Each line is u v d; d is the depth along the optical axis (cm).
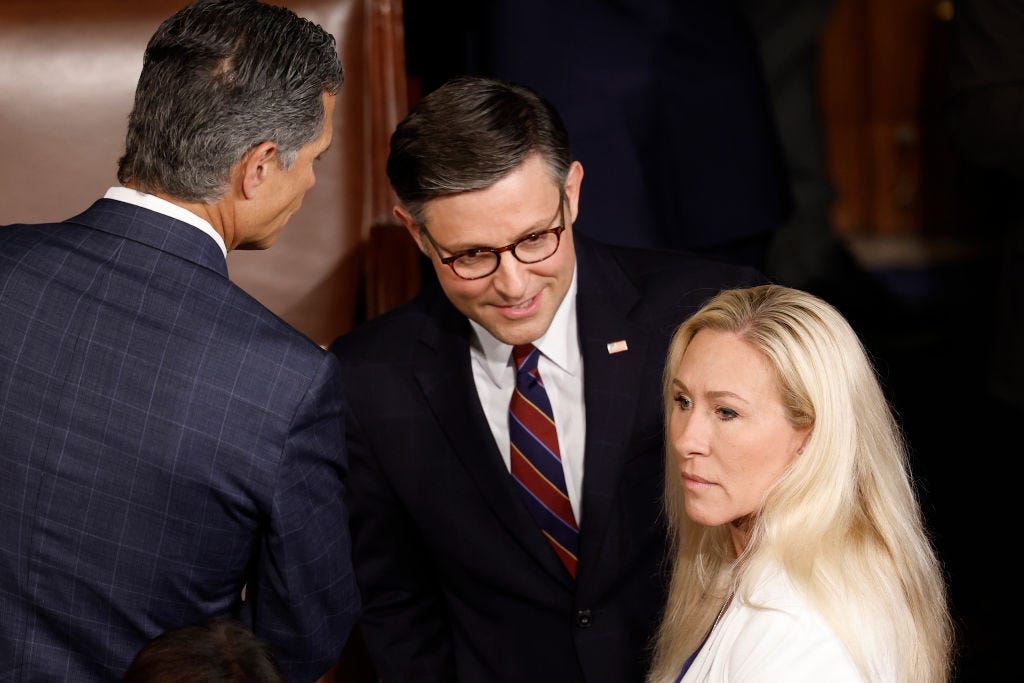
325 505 639
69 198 919
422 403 760
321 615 654
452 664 828
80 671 623
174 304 609
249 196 634
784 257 1700
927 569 591
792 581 553
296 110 627
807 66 1658
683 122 1183
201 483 599
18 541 610
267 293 962
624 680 758
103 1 935
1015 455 1437
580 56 1154
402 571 812
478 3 1226
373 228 1005
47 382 603
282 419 607
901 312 1781
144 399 598
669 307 759
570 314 750
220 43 611
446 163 636
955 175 1931
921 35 1908
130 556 605
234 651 492
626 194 1161
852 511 575
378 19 1009
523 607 768
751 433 574
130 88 927
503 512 745
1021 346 1184
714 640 573
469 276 673
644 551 762
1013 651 1110
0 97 914
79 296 609
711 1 1207
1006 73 1109
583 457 750
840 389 566
